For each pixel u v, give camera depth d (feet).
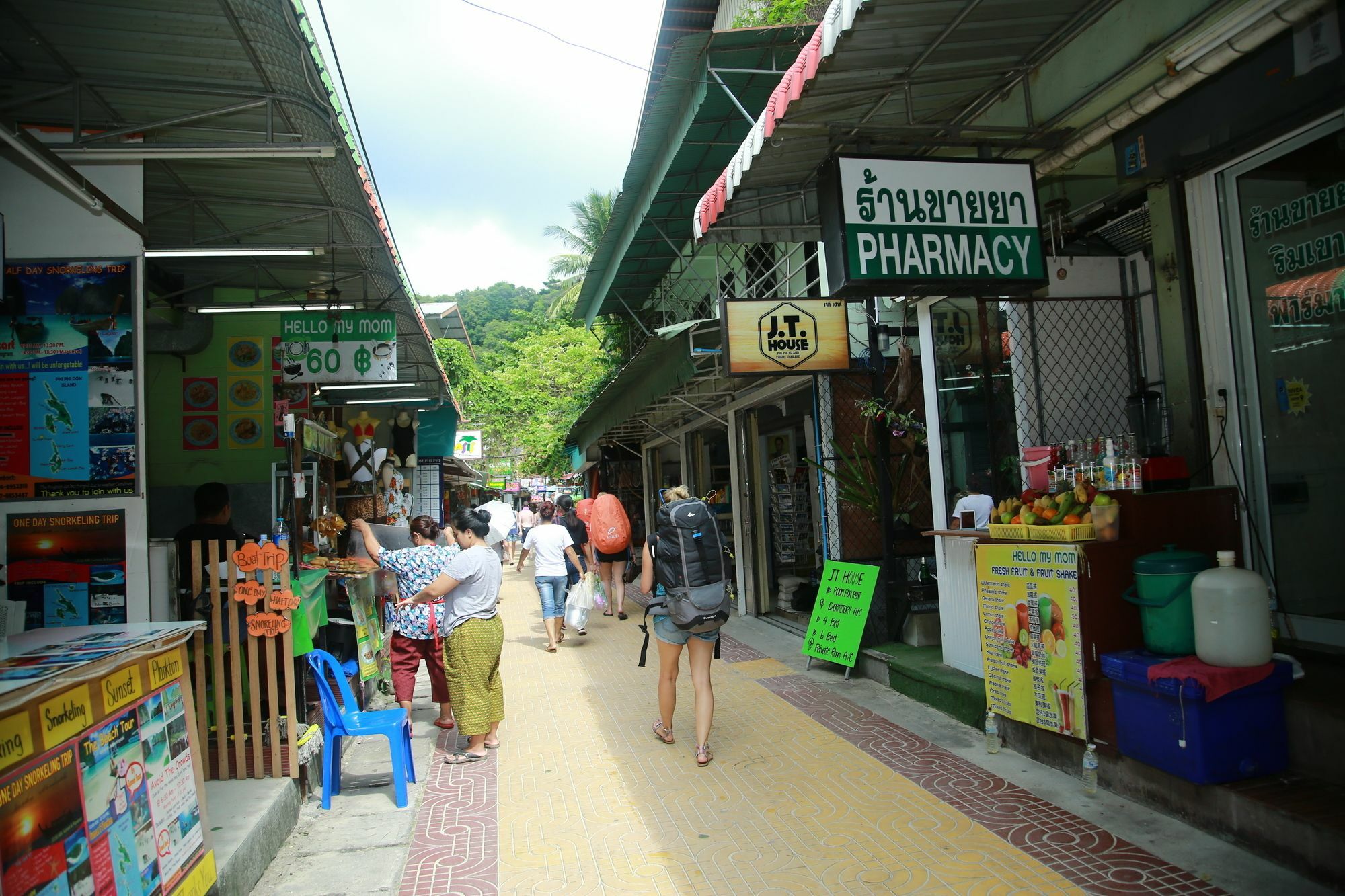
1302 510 13.00
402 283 22.98
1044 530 13.69
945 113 15.94
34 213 14.07
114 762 7.83
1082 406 18.06
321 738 15.23
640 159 33.47
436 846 12.80
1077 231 18.10
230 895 10.28
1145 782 12.16
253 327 22.06
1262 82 11.86
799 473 36.27
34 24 11.77
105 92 13.87
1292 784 10.80
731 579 38.42
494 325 151.43
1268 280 13.37
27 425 13.87
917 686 18.83
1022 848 11.30
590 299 54.44
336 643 20.24
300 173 16.60
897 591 22.02
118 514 13.94
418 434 45.24
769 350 22.58
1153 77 13.47
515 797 14.74
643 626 18.01
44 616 13.75
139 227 14.28
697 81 26.84
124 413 14.03
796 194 17.67
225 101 14.19
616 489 65.82
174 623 9.73
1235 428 13.87
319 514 20.71
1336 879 9.40
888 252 13.16
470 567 16.87
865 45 12.19
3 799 6.24
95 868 7.37
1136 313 18.34
